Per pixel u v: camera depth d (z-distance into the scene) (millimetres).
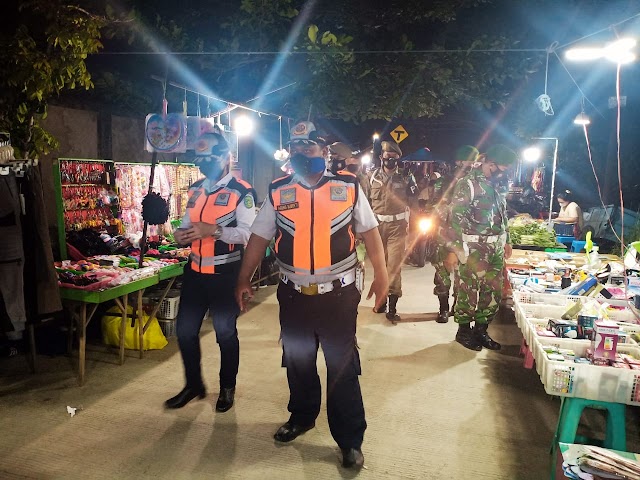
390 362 4469
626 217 8047
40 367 4137
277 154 7832
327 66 6016
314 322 2812
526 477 2836
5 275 3453
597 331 2805
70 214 4832
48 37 4246
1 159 3488
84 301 3727
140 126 6398
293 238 2754
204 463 2881
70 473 2758
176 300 4848
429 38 6578
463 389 3951
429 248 9562
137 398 3637
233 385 3525
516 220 7328
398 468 2891
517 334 5324
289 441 3123
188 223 3410
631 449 3199
